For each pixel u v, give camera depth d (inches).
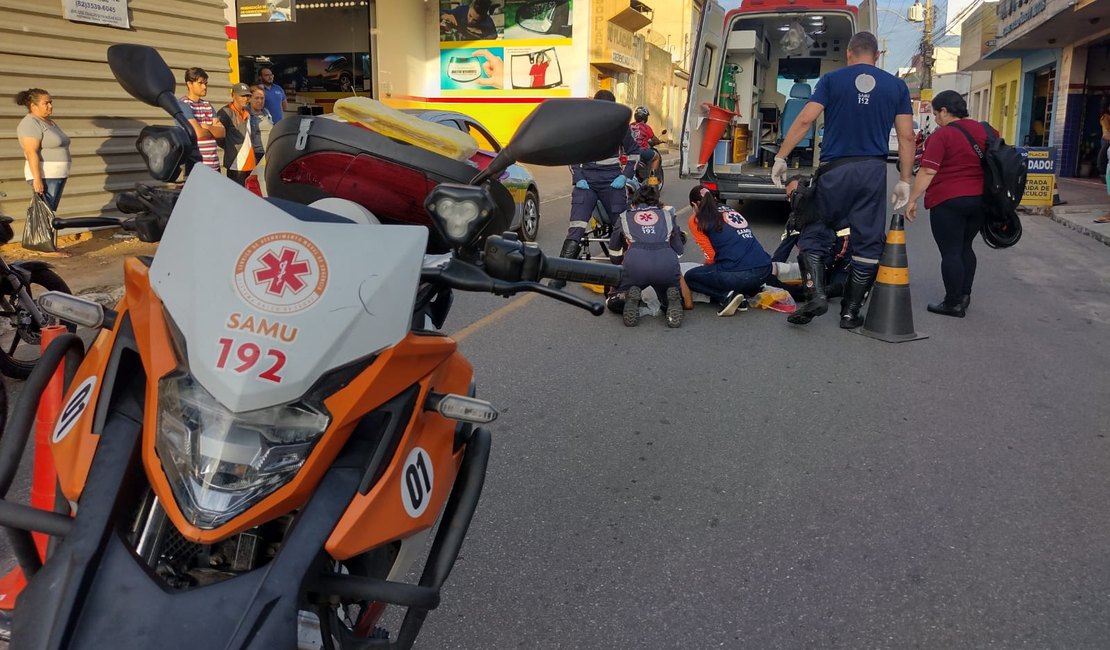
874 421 199.3
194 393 67.8
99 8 400.5
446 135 108.0
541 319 289.0
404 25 939.3
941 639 120.5
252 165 410.3
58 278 213.8
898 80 257.1
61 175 359.6
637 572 137.0
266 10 651.5
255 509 65.0
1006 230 292.0
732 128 520.1
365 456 72.5
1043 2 863.1
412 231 77.2
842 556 141.9
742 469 174.1
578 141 81.7
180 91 452.4
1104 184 897.5
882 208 262.2
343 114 109.4
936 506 158.7
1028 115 1231.5
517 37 967.0
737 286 294.8
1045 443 186.5
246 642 59.8
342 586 68.3
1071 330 280.8
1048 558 140.9
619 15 992.9
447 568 83.6
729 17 487.8
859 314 288.0
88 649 58.7
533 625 123.3
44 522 67.8
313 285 70.2
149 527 70.6
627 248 282.7
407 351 73.0
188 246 73.9
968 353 253.3
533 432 191.8
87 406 74.5
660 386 222.4
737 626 123.5
